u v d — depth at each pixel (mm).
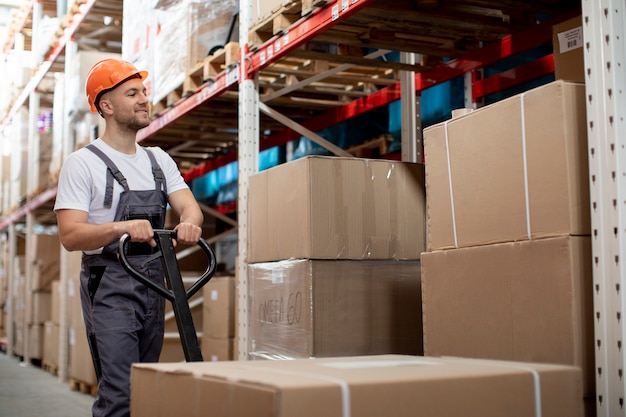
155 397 1450
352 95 5180
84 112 7113
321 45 4129
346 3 3119
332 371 1344
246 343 3850
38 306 9438
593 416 2010
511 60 4441
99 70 2814
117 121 2816
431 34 3898
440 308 2520
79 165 2715
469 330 2381
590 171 2012
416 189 3352
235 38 4594
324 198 3143
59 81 8375
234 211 6992
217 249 7547
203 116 5707
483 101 4258
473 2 3500
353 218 3189
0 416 5586
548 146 2121
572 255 2029
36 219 10898
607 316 1941
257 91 4121
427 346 2580
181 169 7820
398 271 3258
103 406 2600
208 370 1367
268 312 3439
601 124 1985
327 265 3121
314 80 4457
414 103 4469
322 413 1148
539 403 1365
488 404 1309
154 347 2762
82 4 7453
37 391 7094
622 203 1931
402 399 1224
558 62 2789
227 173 7188
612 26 1969
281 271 3322
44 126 9828
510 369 1384
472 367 1413
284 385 1141
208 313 5145
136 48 5695
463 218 2455
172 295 2135
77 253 6988
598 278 1967
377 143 5219
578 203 2057
